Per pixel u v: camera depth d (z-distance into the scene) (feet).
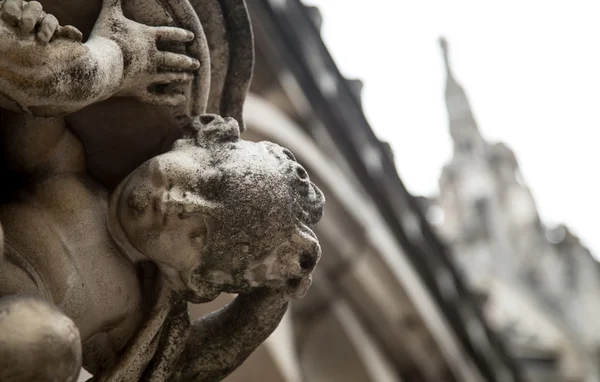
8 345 2.31
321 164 10.06
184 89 3.26
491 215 25.31
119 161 3.35
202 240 2.94
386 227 11.71
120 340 3.20
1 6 2.50
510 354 14.60
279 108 9.61
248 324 3.36
